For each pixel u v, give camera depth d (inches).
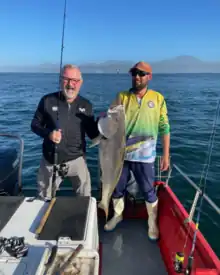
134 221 152.1
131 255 128.4
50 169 131.0
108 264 123.1
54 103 129.4
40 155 320.8
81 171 135.5
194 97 1154.0
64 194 187.6
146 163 129.3
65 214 92.2
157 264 123.9
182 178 254.7
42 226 85.8
